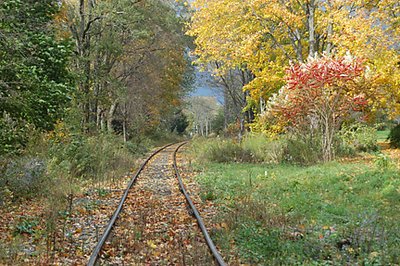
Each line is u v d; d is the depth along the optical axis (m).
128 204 11.80
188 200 11.44
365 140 24.56
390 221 8.67
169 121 76.69
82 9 26.31
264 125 24.86
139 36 30.23
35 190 13.09
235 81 42.41
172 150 38.94
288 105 20.88
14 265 6.52
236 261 6.50
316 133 21.03
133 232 8.39
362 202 10.77
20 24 13.40
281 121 22.05
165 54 37.62
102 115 38.69
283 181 14.50
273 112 21.78
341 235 7.71
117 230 8.83
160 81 40.59
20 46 12.27
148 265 6.64
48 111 13.20
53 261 6.88
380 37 19.75
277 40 26.83
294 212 9.82
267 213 9.45
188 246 7.52
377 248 6.87
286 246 7.14
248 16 23.72
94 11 26.19
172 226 9.12
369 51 19.77
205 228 8.23
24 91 12.34
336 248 7.04
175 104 49.94
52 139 18.25
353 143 24.31
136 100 39.16
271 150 21.73
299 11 24.31
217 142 25.55
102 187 15.13
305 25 25.22
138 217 9.87
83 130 23.98
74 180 15.58
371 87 19.73
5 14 12.62
